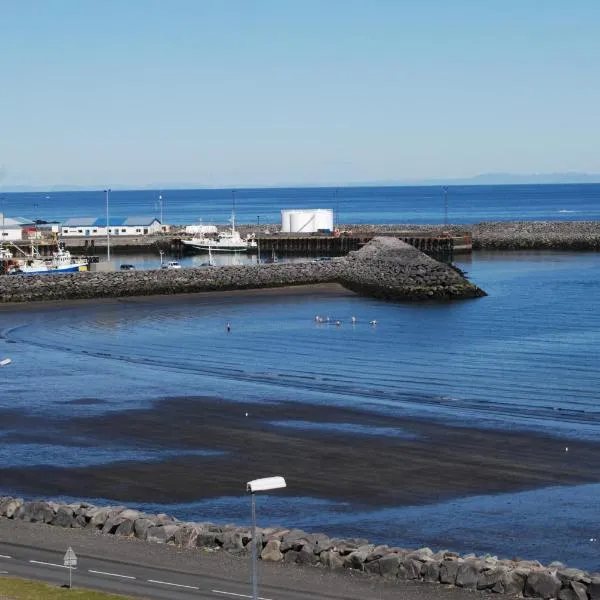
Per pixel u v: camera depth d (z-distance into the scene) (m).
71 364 109.44
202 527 52.31
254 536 37.97
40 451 73.38
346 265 189.25
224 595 44.38
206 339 127.38
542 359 112.88
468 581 45.25
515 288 180.62
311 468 68.56
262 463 69.81
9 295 161.62
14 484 65.69
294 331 133.75
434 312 151.25
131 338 128.12
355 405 88.44
